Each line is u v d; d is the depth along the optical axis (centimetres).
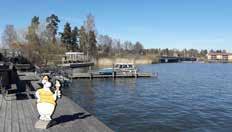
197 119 2156
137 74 5631
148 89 3950
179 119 2147
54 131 956
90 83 4575
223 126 1967
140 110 2469
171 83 4806
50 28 10344
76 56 9212
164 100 3030
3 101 1455
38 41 7306
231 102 2950
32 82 2338
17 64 3678
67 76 4422
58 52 7875
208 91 3847
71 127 1012
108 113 2338
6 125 1011
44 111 1020
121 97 3216
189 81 5247
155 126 1944
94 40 10794
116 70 5578
